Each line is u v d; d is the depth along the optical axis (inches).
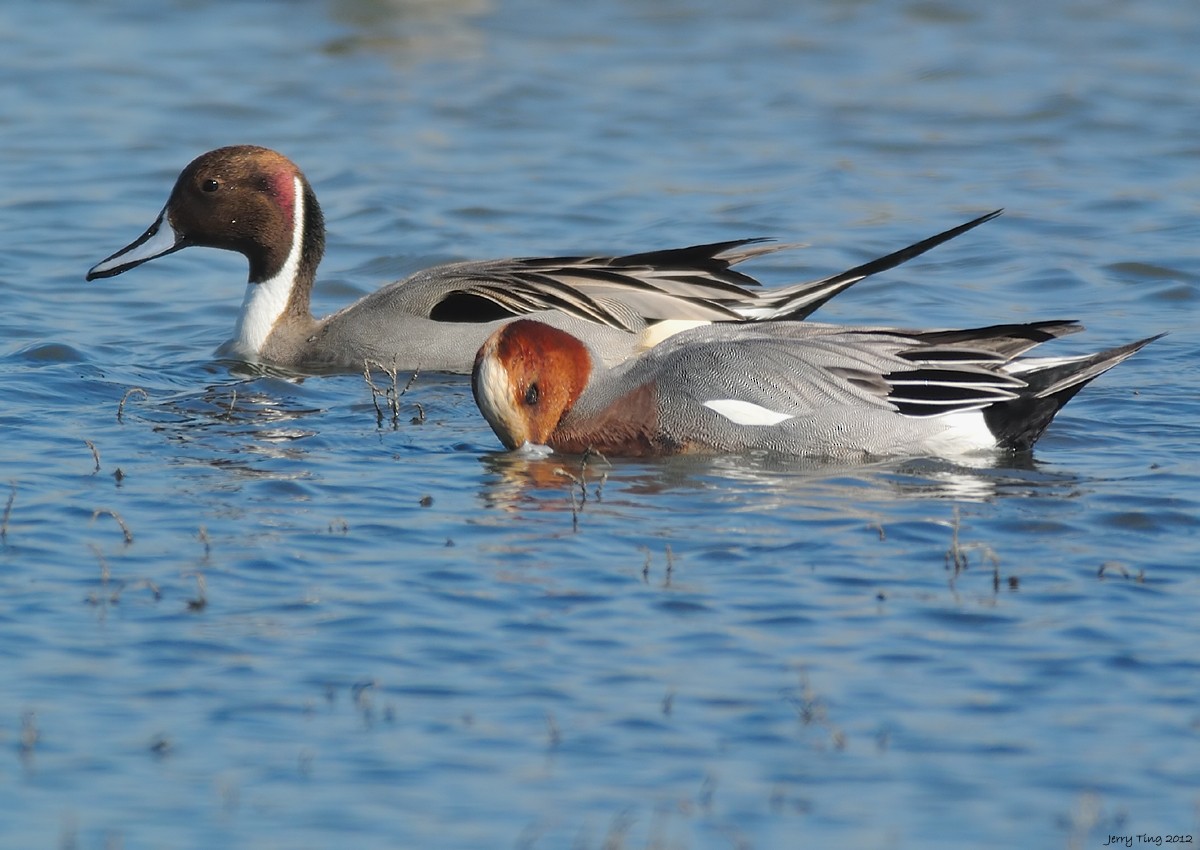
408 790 321.4
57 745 336.2
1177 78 1134.4
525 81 1134.4
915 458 528.4
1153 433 553.3
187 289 772.0
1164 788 321.7
